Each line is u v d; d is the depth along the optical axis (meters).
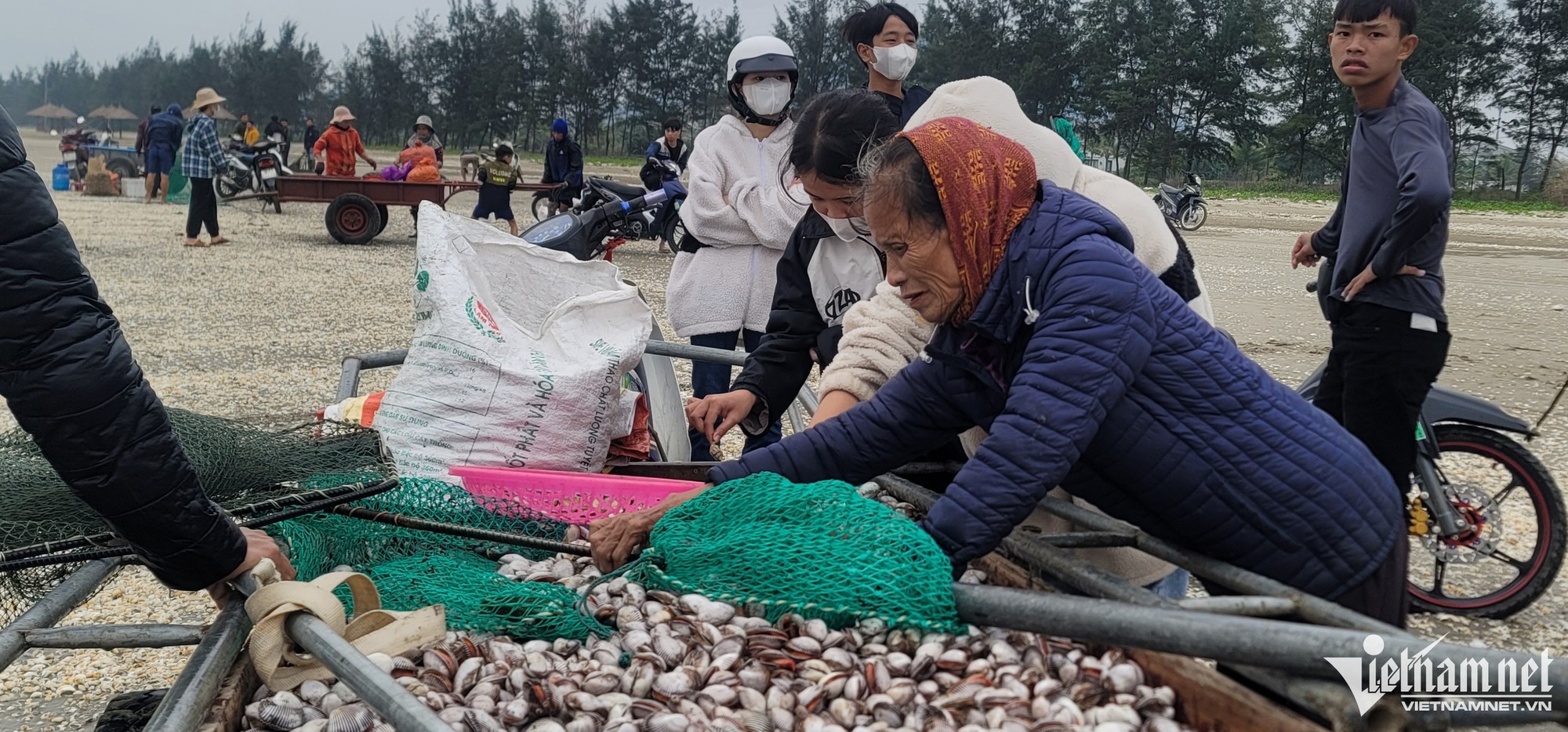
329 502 2.06
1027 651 1.79
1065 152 2.34
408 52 92.50
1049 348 1.77
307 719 1.66
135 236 16.80
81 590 1.90
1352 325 3.80
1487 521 4.18
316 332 9.50
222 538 1.68
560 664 1.86
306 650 1.66
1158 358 1.82
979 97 2.33
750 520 1.99
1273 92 61.62
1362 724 1.46
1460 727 1.53
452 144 90.00
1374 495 1.92
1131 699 1.64
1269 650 1.47
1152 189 54.06
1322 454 1.88
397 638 1.77
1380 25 3.67
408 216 22.28
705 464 2.87
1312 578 1.89
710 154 4.30
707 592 1.96
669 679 1.73
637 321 2.94
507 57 84.31
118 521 1.59
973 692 1.65
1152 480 1.87
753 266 4.27
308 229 18.89
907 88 4.52
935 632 1.82
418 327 2.75
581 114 82.75
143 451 1.56
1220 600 1.71
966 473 1.80
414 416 2.63
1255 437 1.84
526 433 2.65
